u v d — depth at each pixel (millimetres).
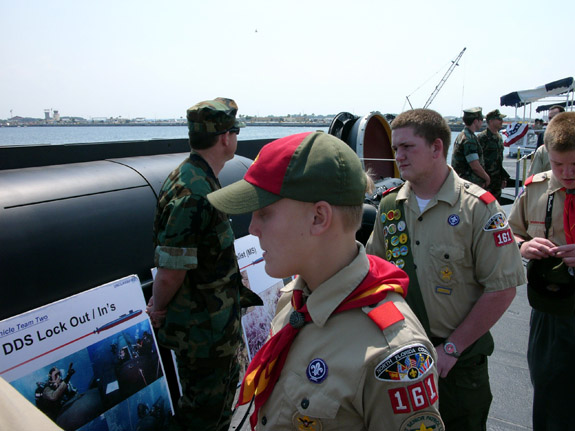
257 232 1110
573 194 2152
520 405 2920
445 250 1926
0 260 2096
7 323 2051
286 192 1021
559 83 14242
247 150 4734
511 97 15289
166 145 3809
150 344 2631
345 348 1035
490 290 1862
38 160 2893
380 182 5785
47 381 2154
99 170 2902
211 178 2289
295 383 1067
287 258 1078
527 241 2406
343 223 1073
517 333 3834
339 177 1031
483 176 7078
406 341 1009
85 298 2367
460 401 1944
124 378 2465
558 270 2088
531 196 2383
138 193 2887
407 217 2068
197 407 2297
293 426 1054
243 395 1206
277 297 3766
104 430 2330
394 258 2074
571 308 2082
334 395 1007
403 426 970
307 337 1103
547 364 2215
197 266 2242
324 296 1079
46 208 2381
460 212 1917
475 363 1948
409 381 970
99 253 2500
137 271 2682
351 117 6266
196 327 2246
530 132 15734
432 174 1980
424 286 1975
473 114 7023
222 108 2299
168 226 2111
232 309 2369
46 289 2240
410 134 1951
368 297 1062
